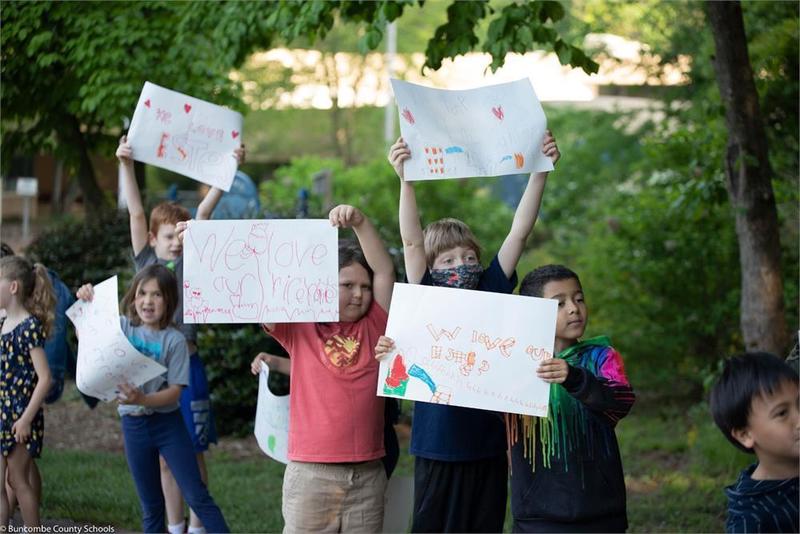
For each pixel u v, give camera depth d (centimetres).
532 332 383
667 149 994
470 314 389
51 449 805
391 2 657
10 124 1102
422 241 436
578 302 402
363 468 426
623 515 388
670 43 1441
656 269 1048
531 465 389
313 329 436
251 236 431
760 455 311
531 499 387
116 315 474
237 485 721
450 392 387
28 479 523
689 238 1042
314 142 3278
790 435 303
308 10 703
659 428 961
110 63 941
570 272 407
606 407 367
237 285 430
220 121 564
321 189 1677
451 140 430
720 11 700
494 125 434
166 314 511
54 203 2333
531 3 650
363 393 426
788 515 304
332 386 425
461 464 433
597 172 2209
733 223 1022
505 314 386
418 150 426
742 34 706
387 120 2842
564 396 391
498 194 2489
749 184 721
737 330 1027
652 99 1895
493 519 441
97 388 477
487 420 436
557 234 1975
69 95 996
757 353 316
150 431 507
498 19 646
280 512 654
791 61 861
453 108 435
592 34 1562
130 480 704
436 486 435
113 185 1941
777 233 732
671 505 705
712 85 1140
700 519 672
